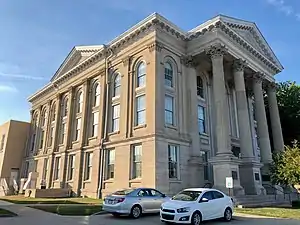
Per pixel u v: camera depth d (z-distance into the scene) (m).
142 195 14.92
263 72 32.19
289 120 40.53
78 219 13.38
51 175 35.19
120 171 24.69
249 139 24.81
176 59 26.39
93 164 28.34
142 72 25.83
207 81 30.38
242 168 24.11
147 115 23.53
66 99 37.56
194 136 25.20
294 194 27.44
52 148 36.72
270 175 24.47
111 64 29.69
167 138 23.08
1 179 42.34
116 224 11.96
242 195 21.00
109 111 28.47
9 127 45.38
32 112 47.25
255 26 30.98
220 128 23.11
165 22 25.23
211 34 25.73
